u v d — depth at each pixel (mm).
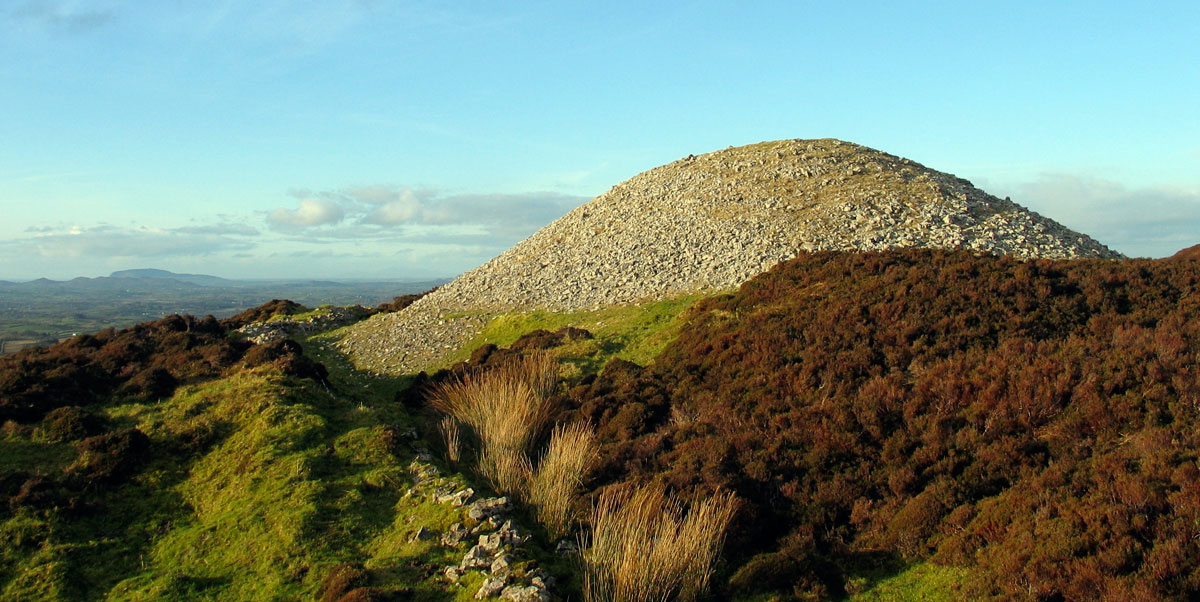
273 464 16750
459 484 15523
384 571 12344
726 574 12703
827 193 40000
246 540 13938
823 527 13945
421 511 14648
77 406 20516
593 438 18547
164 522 15344
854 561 12773
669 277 35031
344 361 34781
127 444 17328
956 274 24766
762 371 20828
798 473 15531
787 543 13508
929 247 32250
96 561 13781
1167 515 10672
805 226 36219
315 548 13438
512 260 45312
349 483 16016
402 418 21391
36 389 20781
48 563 13328
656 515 13477
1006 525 12023
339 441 17938
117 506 15828
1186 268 23531
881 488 14570
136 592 12500
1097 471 12648
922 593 11445
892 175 41812
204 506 15812
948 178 43781
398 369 32000
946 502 13328
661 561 11836
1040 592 10156
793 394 19141
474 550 12680
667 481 15320
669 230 40469
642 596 11375
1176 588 9422
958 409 16625
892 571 12328
